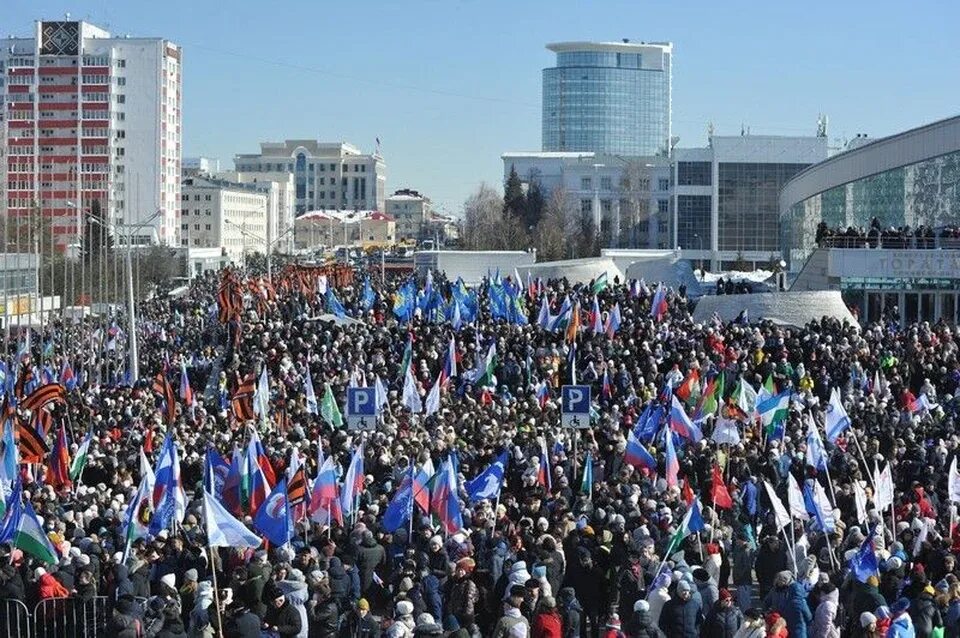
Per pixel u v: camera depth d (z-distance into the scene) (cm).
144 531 3002
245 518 3180
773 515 3284
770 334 6388
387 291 10431
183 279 18300
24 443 3756
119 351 8394
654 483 3488
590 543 2806
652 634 2366
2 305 10669
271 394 5153
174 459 2981
